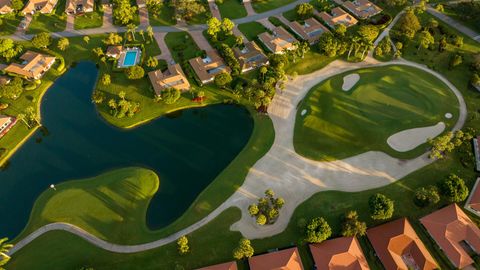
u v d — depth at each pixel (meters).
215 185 112.69
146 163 120.19
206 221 104.38
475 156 116.62
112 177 115.69
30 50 160.25
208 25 168.50
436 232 96.94
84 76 151.12
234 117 133.88
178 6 173.38
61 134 129.75
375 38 164.75
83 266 93.44
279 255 92.88
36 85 145.25
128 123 131.75
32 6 181.12
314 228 94.44
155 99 136.62
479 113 129.88
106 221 104.62
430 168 114.50
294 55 151.62
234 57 149.50
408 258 94.75
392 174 113.56
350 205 106.19
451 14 176.50
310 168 116.12
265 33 163.62
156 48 160.88
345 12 175.00
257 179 113.62
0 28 173.00
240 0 187.50
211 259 96.25
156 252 98.06
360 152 120.00
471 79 139.38
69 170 118.81
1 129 129.25
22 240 101.62
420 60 153.38
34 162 121.69
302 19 176.12
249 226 102.44
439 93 137.50
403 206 105.69
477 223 101.38
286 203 107.19
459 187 101.62
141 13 181.62
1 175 118.56
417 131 124.75
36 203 110.00
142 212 107.00
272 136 125.56
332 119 128.88
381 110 131.38
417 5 181.25
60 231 102.62
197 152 123.00
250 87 137.00
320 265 91.25
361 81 143.38
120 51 157.38
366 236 99.12
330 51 152.00
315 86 142.75
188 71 147.88
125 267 95.19
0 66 150.25
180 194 111.44
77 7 184.12
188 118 133.75
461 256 91.81
